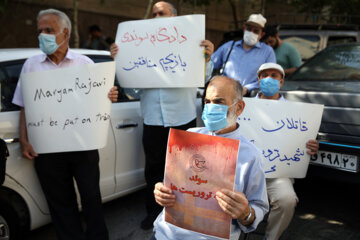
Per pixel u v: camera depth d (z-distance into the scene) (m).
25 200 2.31
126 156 2.94
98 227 2.36
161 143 2.76
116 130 2.83
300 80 3.63
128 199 3.47
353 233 2.75
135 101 3.09
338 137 2.56
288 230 2.81
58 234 2.35
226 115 1.47
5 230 2.26
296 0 9.35
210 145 1.32
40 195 2.39
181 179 1.38
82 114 2.15
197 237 1.47
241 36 5.27
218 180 1.32
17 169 2.24
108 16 8.35
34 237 2.77
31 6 7.03
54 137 2.17
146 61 2.59
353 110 2.50
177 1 7.20
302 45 5.58
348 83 3.11
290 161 2.26
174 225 1.44
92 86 2.15
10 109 2.27
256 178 1.46
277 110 2.24
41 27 2.18
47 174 2.26
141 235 2.77
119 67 2.68
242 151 1.48
